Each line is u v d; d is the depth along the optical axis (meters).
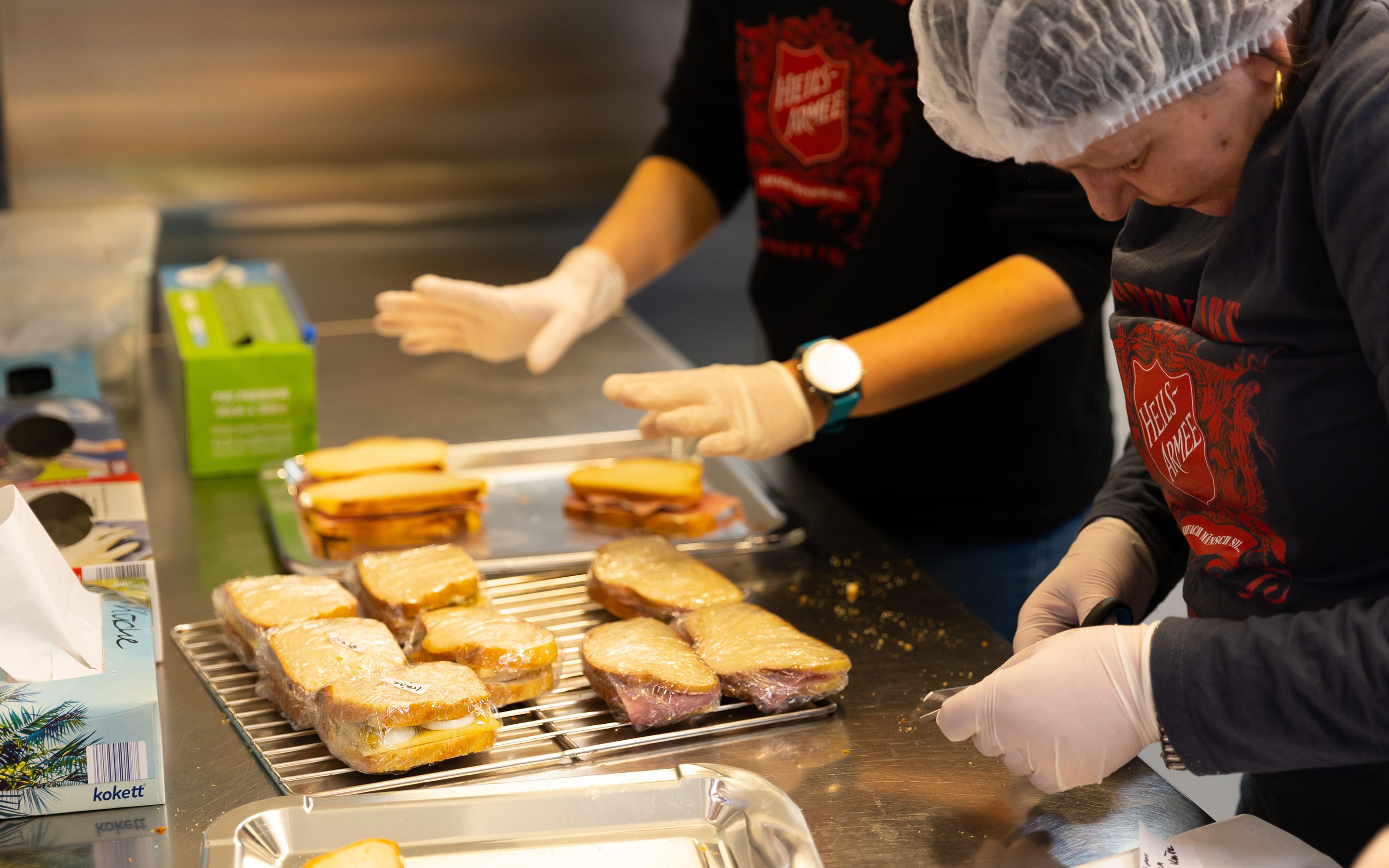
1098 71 0.76
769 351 1.71
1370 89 0.73
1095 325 1.58
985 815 0.90
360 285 2.37
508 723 1.00
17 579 0.91
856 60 1.44
